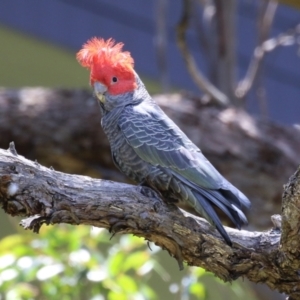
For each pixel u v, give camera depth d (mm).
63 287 9547
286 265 6398
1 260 9328
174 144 7086
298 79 17562
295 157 10883
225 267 6605
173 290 9930
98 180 6289
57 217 6039
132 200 6301
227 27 13094
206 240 6500
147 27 16734
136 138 7172
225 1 13070
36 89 11242
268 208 10859
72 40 16156
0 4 15586
